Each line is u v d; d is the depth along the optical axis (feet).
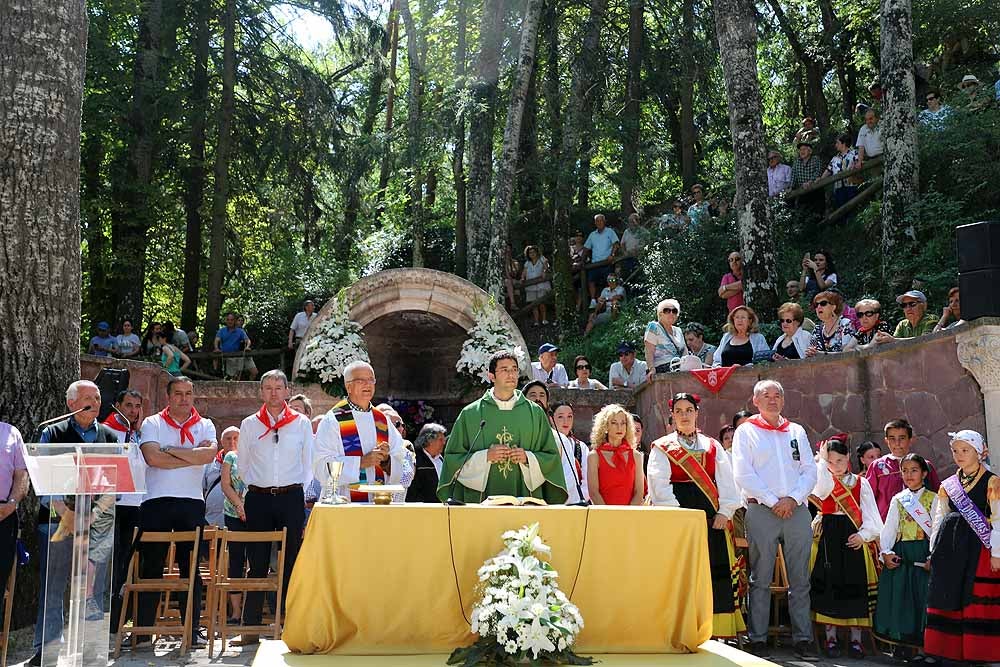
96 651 18.92
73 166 28.50
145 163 70.69
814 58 82.43
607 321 60.39
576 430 43.98
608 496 26.32
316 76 77.30
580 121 68.69
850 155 56.70
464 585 18.38
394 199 88.89
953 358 29.53
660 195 90.84
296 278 77.20
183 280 85.81
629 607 18.81
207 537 26.63
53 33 28.14
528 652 17.66
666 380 39.55
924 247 47.93
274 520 26.71
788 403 36.40
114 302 74.08
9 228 27.17
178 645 26.45
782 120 96.27
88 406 24.25
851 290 50.85
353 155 75.10
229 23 74.13
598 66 72.95
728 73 49.06
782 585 28.25
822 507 27.73
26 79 27.68
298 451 27.07
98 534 19.11
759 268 48.19
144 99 70.79
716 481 26.27
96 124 69.26
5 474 23.12
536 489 21.99
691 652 18.89
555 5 73.67
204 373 61.57
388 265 83.87
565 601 17.92
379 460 25.82
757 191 48.47
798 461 26.66
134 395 27.22
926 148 51.01
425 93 76.54
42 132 27.73
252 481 26.81
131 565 25.54
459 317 45.93
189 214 77.71
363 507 18.40
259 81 79.15
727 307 55.47
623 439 26.68
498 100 72.23
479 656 17.54
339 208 83.71
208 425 27.48
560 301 65.26
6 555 23.08
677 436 26.71
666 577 18.98
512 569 17.87
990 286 28.27
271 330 75.51
